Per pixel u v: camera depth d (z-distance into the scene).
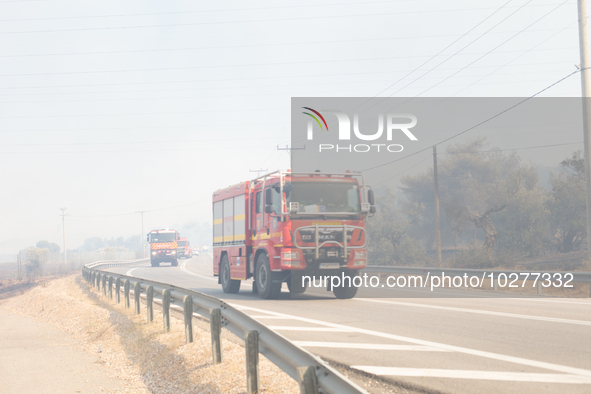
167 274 39.50
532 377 6.21
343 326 10.45
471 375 6.38
